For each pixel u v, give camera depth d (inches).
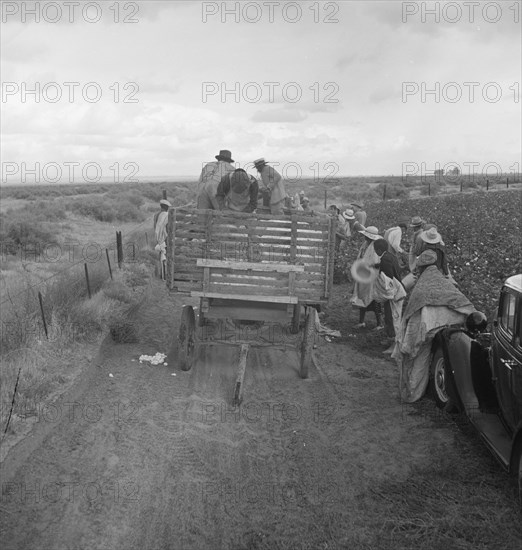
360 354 357.7
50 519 183.6
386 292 362.9
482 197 1336.1
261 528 182.9
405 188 2317.9
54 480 204.8
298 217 293.9
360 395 293.4
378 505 195.3
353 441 243.0
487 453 233.1
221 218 296.7
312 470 219.0
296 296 298.0
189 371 321.4
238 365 315.3
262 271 296.0
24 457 215.2
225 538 178.2
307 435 248.1
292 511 192.1
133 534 178.7
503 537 177.2
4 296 418.6
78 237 934.4
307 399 287.6
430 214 953.5
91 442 232.8
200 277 300.7
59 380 282.5
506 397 219.0
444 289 275.9
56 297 387.2
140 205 1718.8
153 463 219.9
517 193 1470.2
